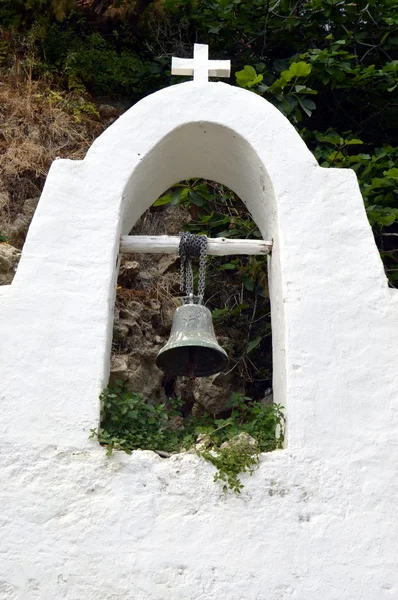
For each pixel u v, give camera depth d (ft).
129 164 18.67
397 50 28.60
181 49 30.55
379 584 14.87
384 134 28.22
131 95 30.48
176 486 15.57
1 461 15.60
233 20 28.63
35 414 16.01
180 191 24.57
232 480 15.60
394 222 25.96
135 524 15.16
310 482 15.70
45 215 17.93
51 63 30.07
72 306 17.04
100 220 18.01
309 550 15.10
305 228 18.10
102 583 14.64
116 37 31.12
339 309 17.34
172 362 18.92
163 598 14.57
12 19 30.19
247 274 25.30
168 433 17.06
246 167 19.72
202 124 19.15
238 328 26.00
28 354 16.51
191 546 15.02
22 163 27.04
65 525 15.10
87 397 16.21
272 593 14.69
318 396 16.48
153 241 18.95
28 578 14.65
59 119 28.35
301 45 28.55
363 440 16.11
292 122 26.23
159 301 25.68
